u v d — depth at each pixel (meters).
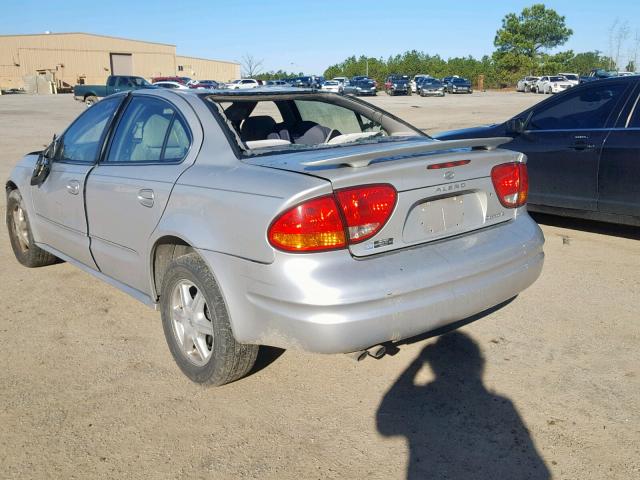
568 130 6.02
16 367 3.58
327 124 4.54
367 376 3.42
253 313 2.82
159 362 3.63
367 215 2.73
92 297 4.69
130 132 3.94
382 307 2.68
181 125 3.54
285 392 3.27
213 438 2.88
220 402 3.19
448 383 3.33
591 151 5.78
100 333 4.04
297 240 2.64
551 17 72.50
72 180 4.23
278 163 3.02
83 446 2.83
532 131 6.32
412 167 2.86
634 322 4.04
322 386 3.33
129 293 3.87
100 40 71.25
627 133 5.55
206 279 3.05
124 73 73.75
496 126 6.80
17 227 5.40
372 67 81.06
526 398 3.16
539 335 3.88
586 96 5.99
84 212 4.14
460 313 2.95
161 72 76.38
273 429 2.95
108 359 3.67
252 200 2.80
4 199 8.66
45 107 31.73
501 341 3.80
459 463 2.67
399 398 3.20
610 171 5.65
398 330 2.74
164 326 3.46
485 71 73.19
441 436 2.86
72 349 3.81
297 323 2.66
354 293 2.62
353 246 2.73
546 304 4.37
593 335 3.86
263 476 2.61
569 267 5.18
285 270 2.66
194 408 3.13
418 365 3.53
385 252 2.83
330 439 2.86
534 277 3.37
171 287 3.34
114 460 2.73
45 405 3.17
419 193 2.92
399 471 2.63
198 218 3.07
